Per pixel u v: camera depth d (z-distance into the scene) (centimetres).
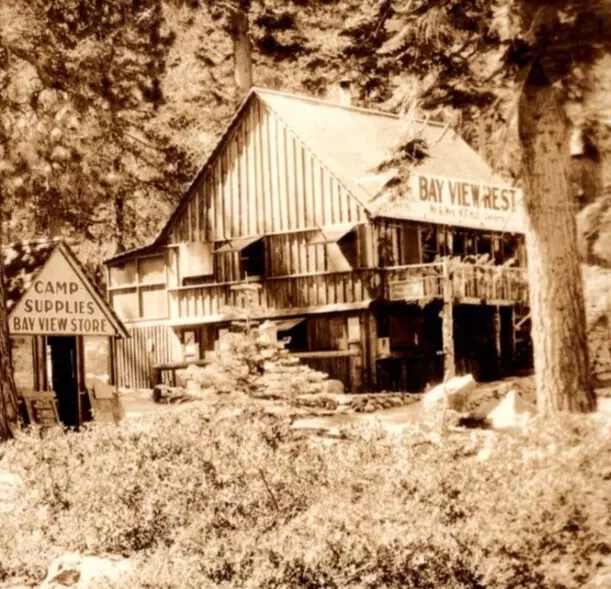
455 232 4331
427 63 1709
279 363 1891
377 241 4050
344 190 4112
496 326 4222
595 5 1030
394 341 4144
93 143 3800
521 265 4550
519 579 927
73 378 2956
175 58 4644
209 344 4528
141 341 4734
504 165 1500
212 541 1048
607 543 920
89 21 3023
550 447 1027
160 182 4922
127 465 1384
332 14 3375
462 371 4238
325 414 2189
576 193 982
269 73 5312
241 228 4422
